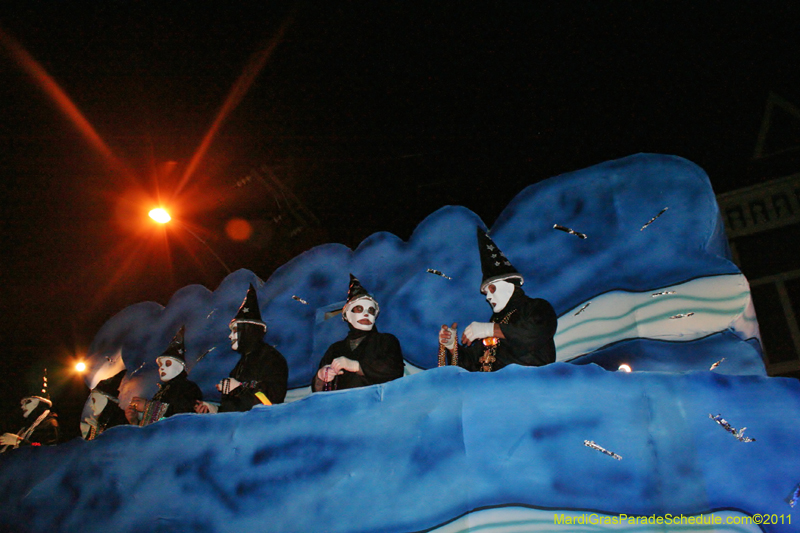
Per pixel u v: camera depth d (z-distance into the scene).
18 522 4.60
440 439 3.40
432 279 5.77
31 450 4.81
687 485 3.12
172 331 7.23
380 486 3.46
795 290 7.93
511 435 3.31
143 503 4.16
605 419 3.29
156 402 5.46
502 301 4.40
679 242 4.74
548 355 4.17
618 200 5.09
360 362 4.62
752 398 3.29
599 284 4.92
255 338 5.37
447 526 3.22
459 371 3.54
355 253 6.35
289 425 3.88
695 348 4.39
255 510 3.76
